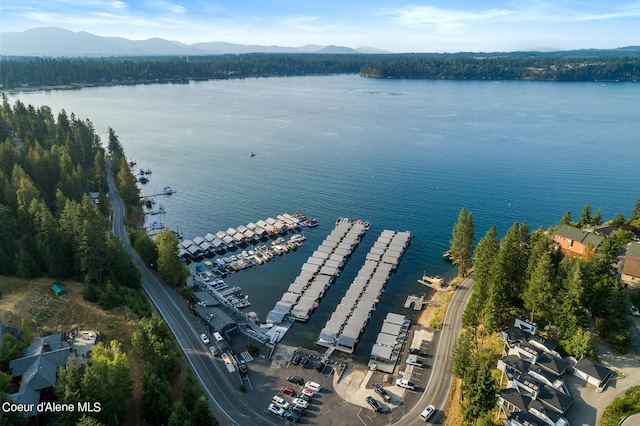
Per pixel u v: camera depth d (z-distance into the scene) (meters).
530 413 79.31
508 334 100.44
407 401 94.00
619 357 93.88
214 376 99.12
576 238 146.25
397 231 187.50
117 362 78.56
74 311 106.38
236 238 179.75
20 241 122.69
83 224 120.75
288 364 106.81
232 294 141.12
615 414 79.44
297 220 196.25
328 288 146.12
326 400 94.38
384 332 118.81
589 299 103.25
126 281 125.81
